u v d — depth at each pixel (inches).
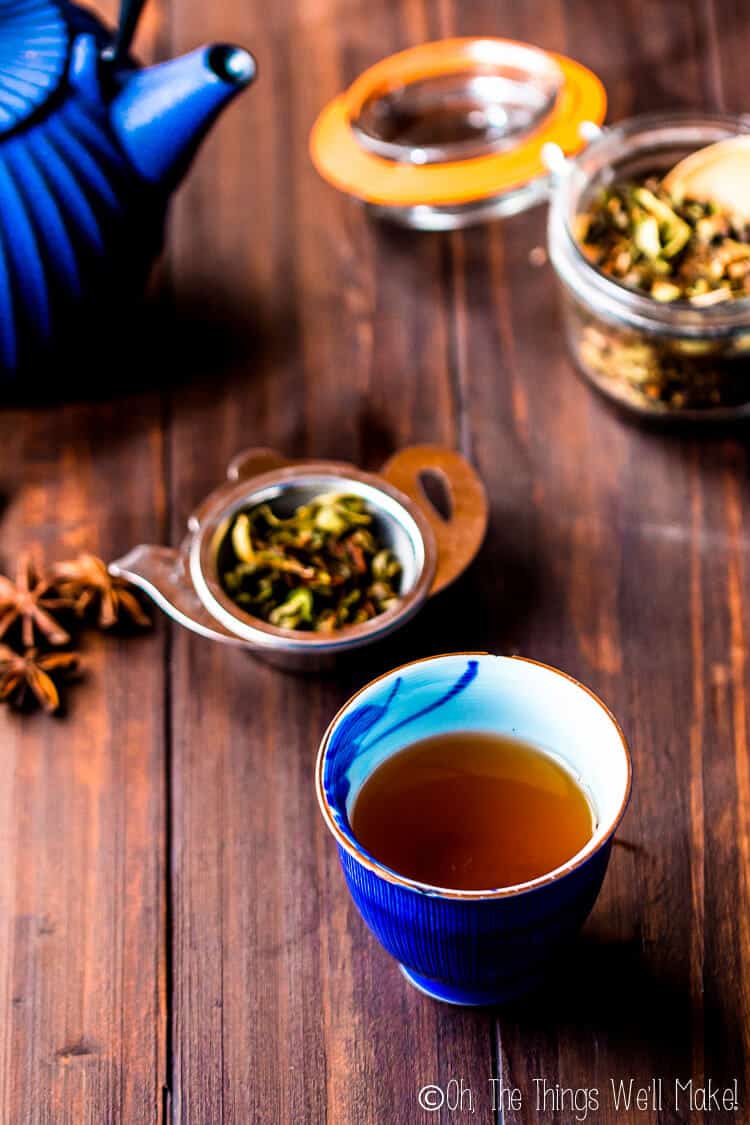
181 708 28.1
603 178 31.0
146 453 30.8
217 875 26.6
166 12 36.4
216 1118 25.0
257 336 32.1
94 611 28.9
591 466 30.1
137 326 32.3
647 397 30.0
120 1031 25.6
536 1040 25.2
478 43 33.6
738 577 28.8
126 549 29.8
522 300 32.1
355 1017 25.5
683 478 29.9
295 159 34.3
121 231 30.0
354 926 26.1
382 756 25.0
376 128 33.0
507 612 28.6
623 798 23.4
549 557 29.2
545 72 33.1
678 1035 25.1
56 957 26.2
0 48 29.2
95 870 26.8
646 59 34.9
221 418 31.1
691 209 30.5
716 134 31.0
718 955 25.6
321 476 28.4
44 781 27.6
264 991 25.7
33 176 29.1
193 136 29.6
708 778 27.0
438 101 33.6
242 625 26.9
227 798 27.3
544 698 24.5
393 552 28.3
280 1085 25.1
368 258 32.9
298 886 26.5
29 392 31.2
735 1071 24.9
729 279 29.7
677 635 28.3
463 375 31.3
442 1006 25.5
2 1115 25.2
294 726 27.8
